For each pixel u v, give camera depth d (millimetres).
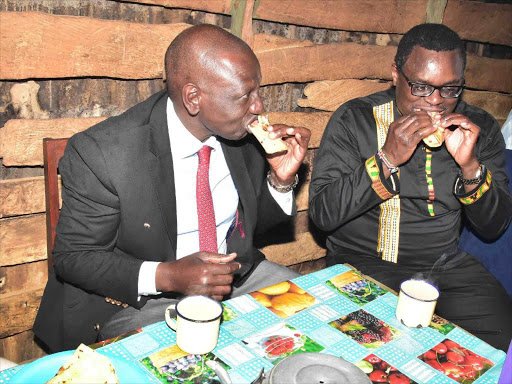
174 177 1826
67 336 1875
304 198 3125
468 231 2461
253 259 2146
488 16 3488
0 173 2199
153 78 2414
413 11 3188
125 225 1770
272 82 2775
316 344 1301
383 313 1467
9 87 2104
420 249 2314
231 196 1991
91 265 1694
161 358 1213
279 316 1408
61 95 2236
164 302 1891
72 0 2156
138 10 2344
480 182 2096
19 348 2504
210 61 1623
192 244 1924
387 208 2273
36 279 2438
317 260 3410
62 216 1779
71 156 1752
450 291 2215
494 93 3723
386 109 2318
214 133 1792
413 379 1208
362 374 1113
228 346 1267
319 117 3020
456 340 1370
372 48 3104
